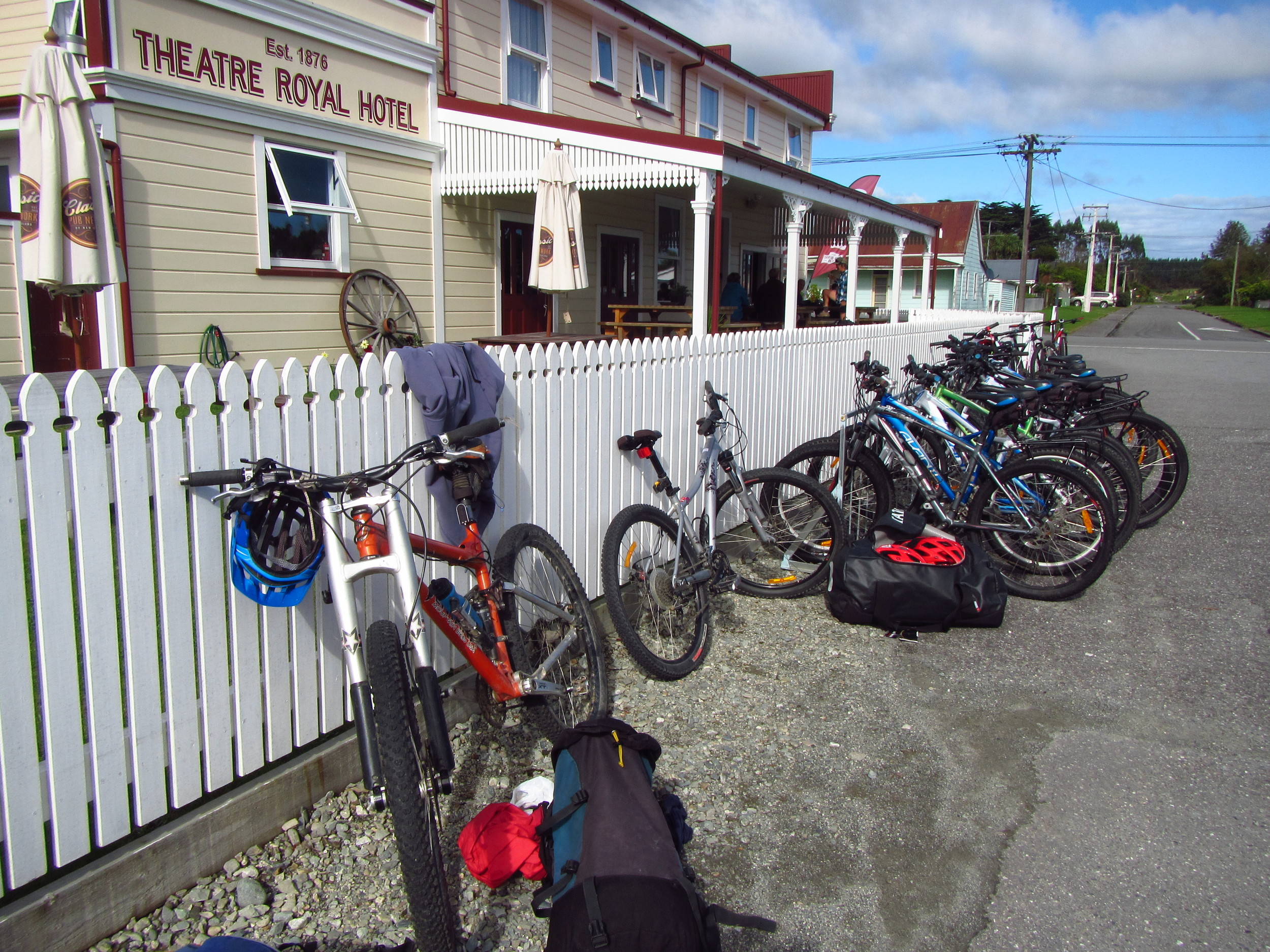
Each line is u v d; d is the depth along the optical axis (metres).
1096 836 2.89
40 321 7.11
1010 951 2.40
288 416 2.82
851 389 7.91
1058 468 4.95
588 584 4.42
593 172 9.18
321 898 2.58
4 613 2.19
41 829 2.31
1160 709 3.75
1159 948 2.40
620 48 12.98
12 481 2.18
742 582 5.03
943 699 3.84
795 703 3.80
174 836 2.55
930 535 4.69
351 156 8.63
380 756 2.20
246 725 2.81
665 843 2.21
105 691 2.41
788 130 18.95
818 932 2.47
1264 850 2.82
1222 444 9.52
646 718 3.67
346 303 8.49
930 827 2.94
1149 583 5.26
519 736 3.52
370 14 8.62
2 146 7.68
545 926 2.48
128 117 6.69
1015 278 59.03
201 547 2.62
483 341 8.70
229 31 7.34
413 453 2.64
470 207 10.23
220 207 7.44
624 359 4.60
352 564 2.42
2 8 7.46
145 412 2.45
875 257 37.03
